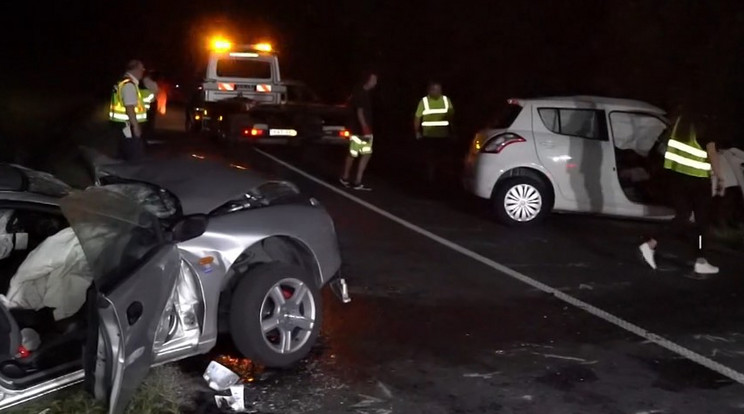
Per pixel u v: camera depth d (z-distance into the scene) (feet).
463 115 72.84
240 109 59.72
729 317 24.97
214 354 20.59
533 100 36.94
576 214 38.47
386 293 26.37
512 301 25.98
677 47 54.49
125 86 37.83
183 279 18.10
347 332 22.70
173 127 79.46
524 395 18.98
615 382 19.86
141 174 20.16
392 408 18.08
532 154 36.17
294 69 112.37
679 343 22.62
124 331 14.35
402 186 47.52
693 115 29.73
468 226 36.86
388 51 89.45
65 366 15.87
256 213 19.58
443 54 81.05
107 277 14.56
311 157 58.54
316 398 18.43
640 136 38.22
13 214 18.94
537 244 33.78
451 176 51.49
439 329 23.18
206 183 19.61
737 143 43.16
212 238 18.52
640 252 30.71
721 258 32.19
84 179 38.99
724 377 20.36
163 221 17.97
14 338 15.69
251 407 17.87
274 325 19.61
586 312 25.08
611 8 61.41
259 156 57.98
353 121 46.06
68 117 72.43
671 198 30.58
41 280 17.46
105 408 15.75
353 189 45.96
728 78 48.83
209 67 68.95
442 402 18.48
